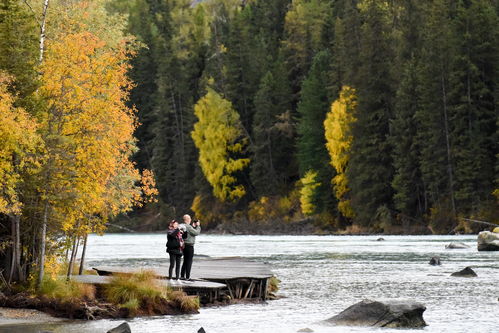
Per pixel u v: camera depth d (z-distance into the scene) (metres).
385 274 92.31
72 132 60.59
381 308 53.66
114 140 62.84
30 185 59.41
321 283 83.56
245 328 52.88
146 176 67.94
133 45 76.56
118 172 66.50
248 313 60.72
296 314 60.09
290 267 104.62
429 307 62.66
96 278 64.50
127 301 59.16
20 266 61.94
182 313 60.19
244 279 69.88
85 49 61.84
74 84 60.09
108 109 61.62
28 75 59.84
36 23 62.97
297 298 71.00
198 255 110.31
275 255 130.75
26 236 62.56
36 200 60.97
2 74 57.16
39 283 60.44
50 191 59.62
